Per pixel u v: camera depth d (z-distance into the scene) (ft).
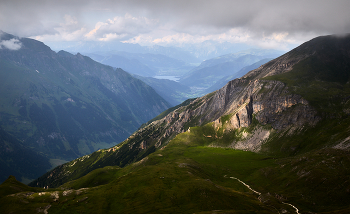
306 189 524.11
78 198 478.18
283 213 422.82
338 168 555.28
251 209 423.64
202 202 435.94
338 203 456.86
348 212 375.66
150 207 428.15
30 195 490.90
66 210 439.22
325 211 439.63
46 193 495.00
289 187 558.56
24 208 442.09
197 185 490.90
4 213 434.30
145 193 476.95
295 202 489.26
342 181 506.89
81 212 431.02
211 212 390.21
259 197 520.01
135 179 556.92
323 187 508.94
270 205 465.06
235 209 420.36
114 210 434.30
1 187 554.05
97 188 532.73
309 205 471.21
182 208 422.82
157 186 506.48
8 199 474.49
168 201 444.14
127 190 508.53
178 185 504.43
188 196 456.86
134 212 416.46
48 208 444.55
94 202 461.78
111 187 522.88
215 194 462.19
